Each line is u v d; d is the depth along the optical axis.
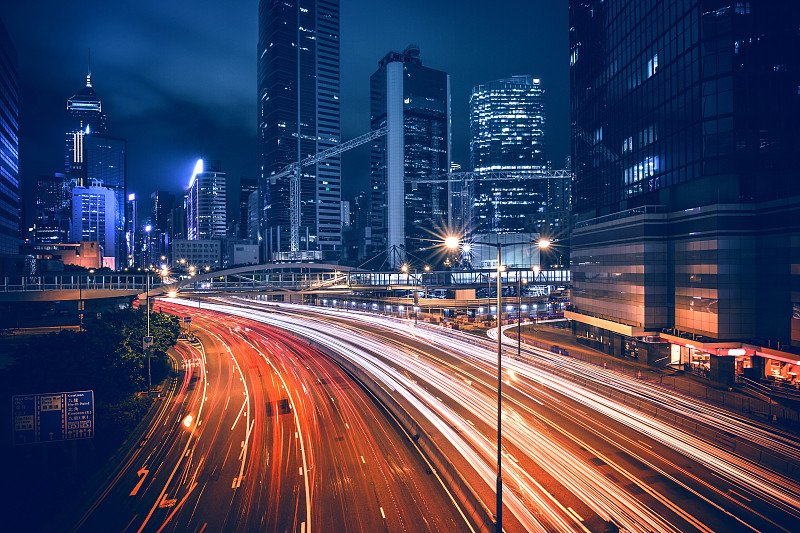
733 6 49.12
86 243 175.25
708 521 22.27
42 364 33.53
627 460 29.00
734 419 36.09
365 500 25.45
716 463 28.55
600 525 21.88
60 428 28.80
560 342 75.88
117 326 53.66
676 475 26.97
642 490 25.23
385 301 126.12
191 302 148.25
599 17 74.69
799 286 43.19
